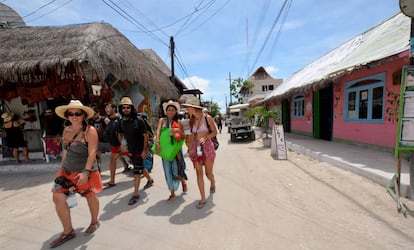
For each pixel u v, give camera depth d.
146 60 12.12
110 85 9.09
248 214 3.37
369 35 8.48
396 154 3.47
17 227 3.34
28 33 8.23
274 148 8.15
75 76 7.15
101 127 6.23
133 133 4.08
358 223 2.95
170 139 3.86
